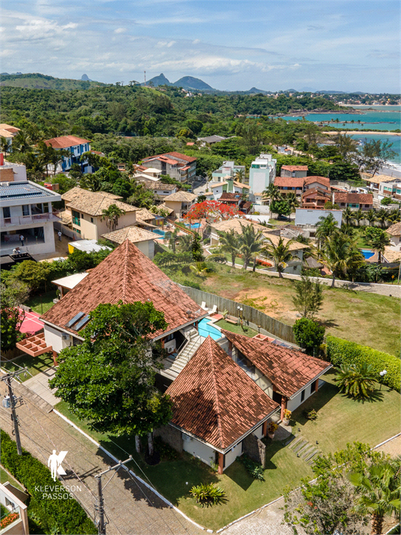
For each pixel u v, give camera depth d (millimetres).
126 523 26297
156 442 32062
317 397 39406
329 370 43562
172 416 30234
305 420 36250
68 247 67375
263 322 48781
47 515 26547
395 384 40156
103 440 32750
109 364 28203
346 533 23734
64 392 27938
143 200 114812
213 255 72312
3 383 38875
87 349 30016
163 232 90875
